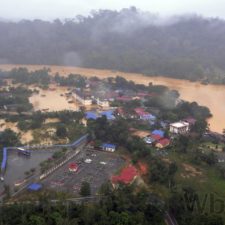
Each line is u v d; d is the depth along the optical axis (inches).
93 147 4815.5
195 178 4047.7
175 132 5541.3
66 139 5187.0
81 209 3125.0
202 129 5639.8
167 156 4594.0
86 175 3998.5
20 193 3567.9
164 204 3331.7
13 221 2930.6
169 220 3265.3
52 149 4803.2
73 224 2888.8
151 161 4190.5
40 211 3102.9
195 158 4468.5
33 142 5044.3
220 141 5393.7
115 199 3265.3
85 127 5551.2
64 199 3380.9
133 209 3186.5
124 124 5423.2
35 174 4010.8
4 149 4655.5
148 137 5128.0
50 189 3659.0
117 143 4857.3
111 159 4473.4
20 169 4178.2
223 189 3833.7
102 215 3004.4
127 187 3558.1
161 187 3777.1
